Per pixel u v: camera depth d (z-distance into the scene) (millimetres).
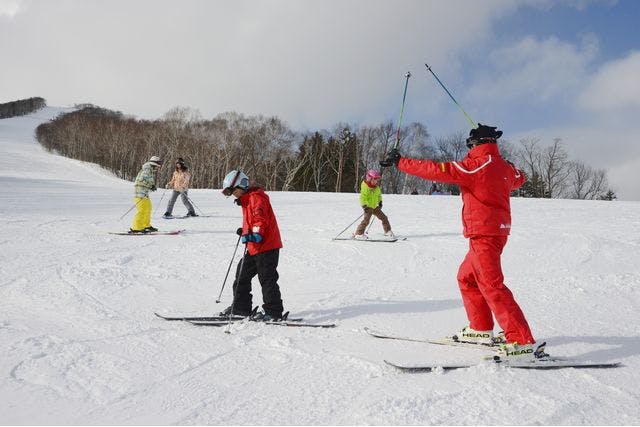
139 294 5539
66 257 7297
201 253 7887
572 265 7238
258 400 2963
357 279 6504
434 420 2686
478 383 3143
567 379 3230
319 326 4418
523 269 7039
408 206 16484
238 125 72438
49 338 3975
